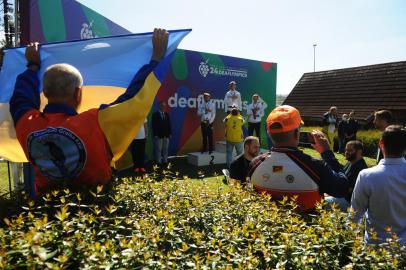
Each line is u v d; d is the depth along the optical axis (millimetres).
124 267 1324
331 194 2256
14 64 2830
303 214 2209
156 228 1678
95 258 1298
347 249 1683
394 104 20781
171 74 11430
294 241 1634
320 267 1513
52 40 5887
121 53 2535
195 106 12156
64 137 1719
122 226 1639
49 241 1386
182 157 12227
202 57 12258
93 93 2504
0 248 1307
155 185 2590
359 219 2635
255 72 14125
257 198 2273
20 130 1826
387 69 23250
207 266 1411
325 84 26953
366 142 15031
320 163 2238
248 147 3738
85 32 7262
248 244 1651
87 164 1753
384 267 1543
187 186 2725
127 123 1790
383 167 2562
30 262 1219
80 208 1749
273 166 2287
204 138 11320
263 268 1518
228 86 13164
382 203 2523
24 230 1589
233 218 2018
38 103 2057
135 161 9219
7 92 2758
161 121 10211
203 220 1965
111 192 1920
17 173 5062
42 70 2430
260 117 12820
